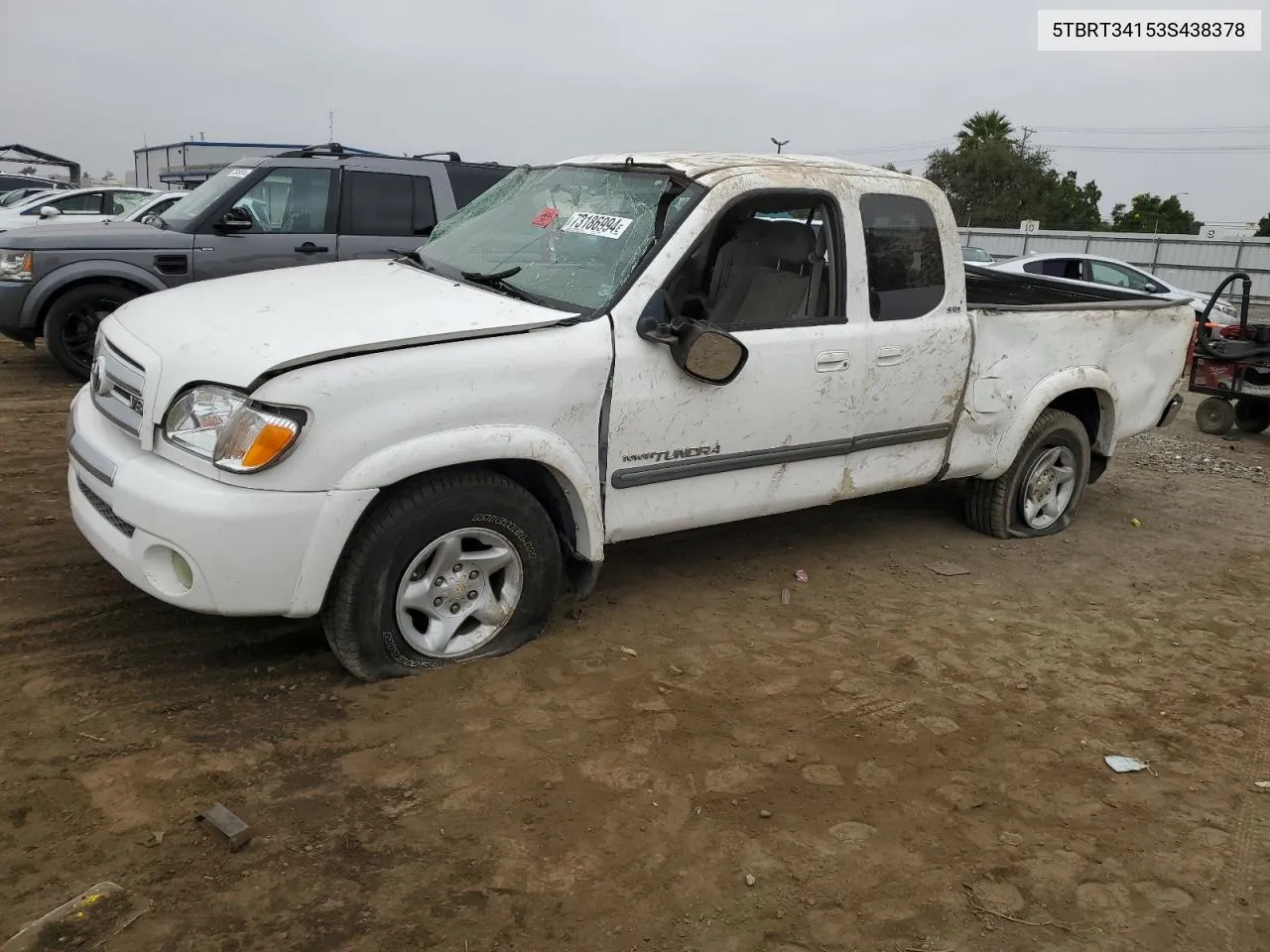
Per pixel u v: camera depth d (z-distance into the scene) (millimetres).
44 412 7102
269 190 8516
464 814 2859
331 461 3096
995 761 3398
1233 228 35219
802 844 2871
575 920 2502
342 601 3305
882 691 3812
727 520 4273
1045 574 5250
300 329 3283
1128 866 2898
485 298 3764
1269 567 5648
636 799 3002
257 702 3320
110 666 3461
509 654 3773
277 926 2377
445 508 3398
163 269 8188
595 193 4297
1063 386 5352
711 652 4004
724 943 2475
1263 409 9719
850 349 4312
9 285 7824
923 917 2625
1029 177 51500
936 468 5004
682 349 3664
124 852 2570
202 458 3080
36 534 4582
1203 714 3844
